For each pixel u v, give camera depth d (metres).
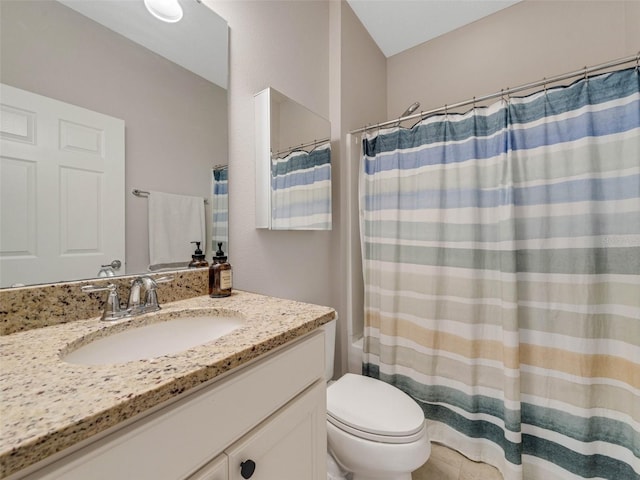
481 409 1.32
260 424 0.60
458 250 1.34
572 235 1.10
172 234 0.95
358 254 1.79
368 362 1.65
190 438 0.47
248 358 0.55
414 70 2.12
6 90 0.64
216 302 0.91
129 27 0.85
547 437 1.16
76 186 0.75
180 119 0.97
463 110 1.92
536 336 1.18
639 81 0.98
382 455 0.97
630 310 1.01
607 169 1.04
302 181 1.37
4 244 0.64
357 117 1.83
